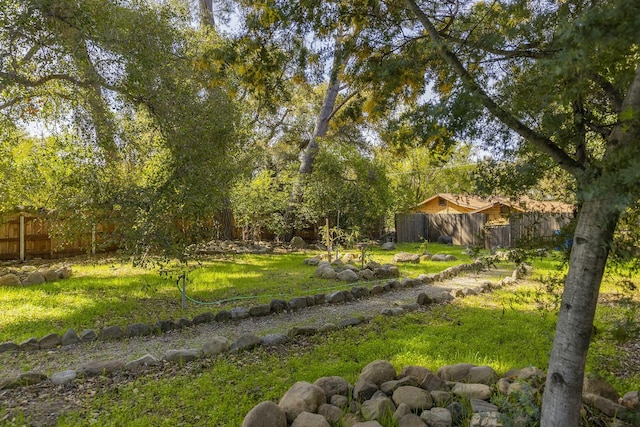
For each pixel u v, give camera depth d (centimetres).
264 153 1667
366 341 486
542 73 232
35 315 592
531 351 446
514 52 279
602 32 150
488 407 292
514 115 253
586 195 178
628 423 275
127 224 561
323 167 1400
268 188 1584
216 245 1478
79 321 568
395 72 372
